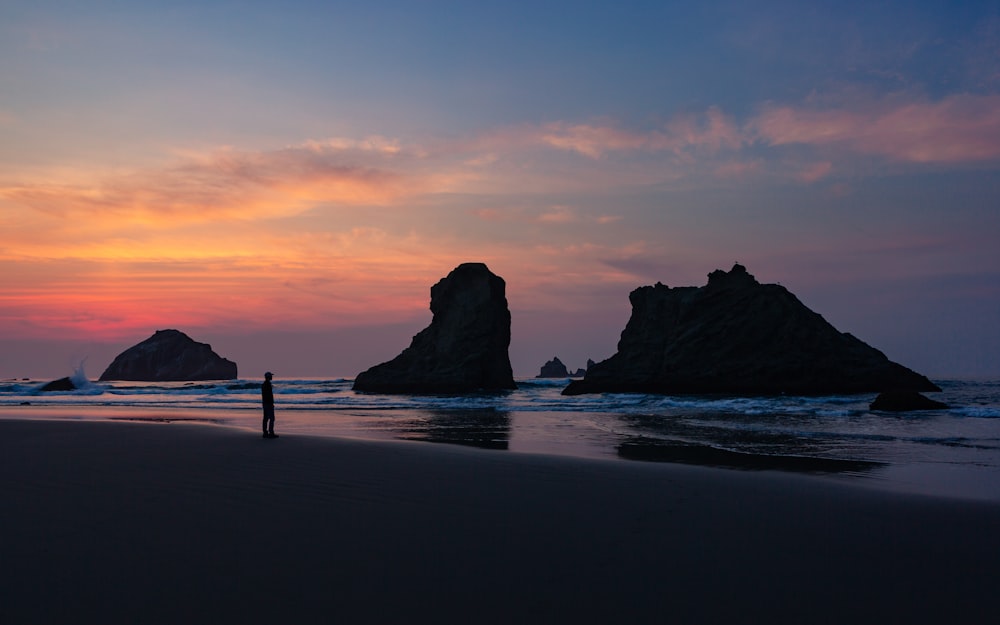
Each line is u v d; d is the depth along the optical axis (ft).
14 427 64.85
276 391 253.03
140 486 30.58
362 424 86.22
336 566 18.06
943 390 205.05
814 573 18.10
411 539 21.18
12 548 19.54
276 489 30.07
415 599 15.56
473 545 20.57
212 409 126.11
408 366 263.49
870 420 87.51
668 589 16.58
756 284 211.20
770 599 15.98
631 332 225.76
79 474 34.14
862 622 14.58
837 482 33.73
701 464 43.86
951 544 21.36
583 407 126.62
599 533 22.36
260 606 14.93
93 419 90.74
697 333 207.31
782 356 196.85
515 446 56.75
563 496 29.22
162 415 104.88
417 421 91.50
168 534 21.39
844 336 209.15
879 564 19.02
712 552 20.11
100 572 17.30
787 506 27.48
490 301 265.34
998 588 16.99
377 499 27.96
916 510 26.78
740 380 195.11
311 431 74.69
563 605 15.33
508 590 16.30
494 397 192.65
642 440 62.54
